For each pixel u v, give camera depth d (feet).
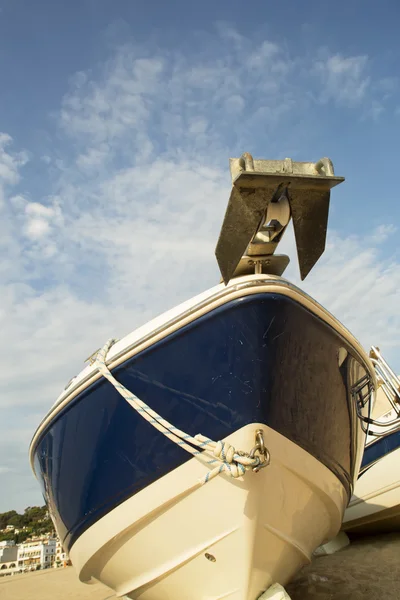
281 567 11.11
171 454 10.28
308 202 8.89
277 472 10.10
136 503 10.64
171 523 10.51
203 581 10.69
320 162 8.70
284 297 9.64
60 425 12.48
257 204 8.66
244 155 8.37
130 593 12.17
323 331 10.51
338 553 22.13
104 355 11.44
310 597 15.10
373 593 14.75
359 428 13.05
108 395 11.03
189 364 10.12
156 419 10.26
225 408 9.88
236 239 8.96
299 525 11.11
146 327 10.99
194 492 10.19
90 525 11.60
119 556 11.50
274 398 9.83
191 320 10.03
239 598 10.43
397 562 18.60
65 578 27.66
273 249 10.36
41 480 15.40
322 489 11.26
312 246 9.23
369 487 23.47
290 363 10.00
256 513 9.96
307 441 10.58
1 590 24.36
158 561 10.92
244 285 9.67
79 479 11.71
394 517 23.03
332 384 11.06
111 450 10.96
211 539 10.25
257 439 9.79
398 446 22.81
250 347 9.66
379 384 20.48
